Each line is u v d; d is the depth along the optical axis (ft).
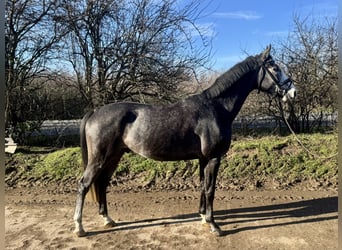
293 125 30.99
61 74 28.37
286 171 20.81
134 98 29.17
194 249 11.94
